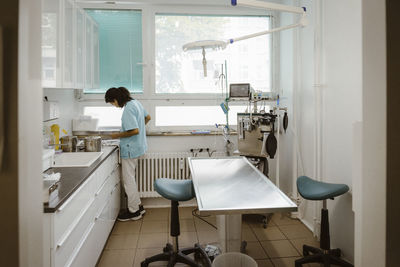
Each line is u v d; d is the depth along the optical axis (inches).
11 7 13.6
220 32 155.6
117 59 150.8
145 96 152.5
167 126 154.9
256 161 129.0
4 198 13.9
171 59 153.6
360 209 16.4
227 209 56.6
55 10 85.2
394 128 14.4
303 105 130.3
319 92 112.8
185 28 153.6
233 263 70.6
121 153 131.6
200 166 96.8
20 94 13.9
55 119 122.2
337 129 103.1
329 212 109.7
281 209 57.8
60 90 129.0
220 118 157.2
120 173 143.9
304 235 119.6
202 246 110.6
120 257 103.8
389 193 14.6
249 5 88.2
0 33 13.6
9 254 14.0
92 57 134.2
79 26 112.4
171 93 154.3
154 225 131.3
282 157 152.3
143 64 150.7
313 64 118.6
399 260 14.8
